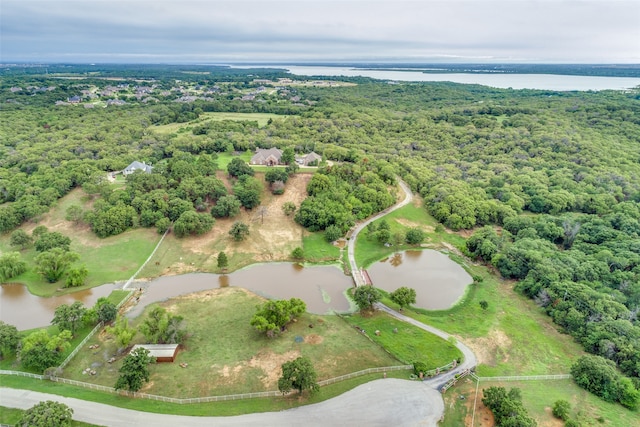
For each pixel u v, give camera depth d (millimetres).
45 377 70688
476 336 88188
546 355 83125
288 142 183375
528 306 100812
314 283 107938
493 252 119000
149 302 96688
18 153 163250
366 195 144000
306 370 65812
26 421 55000
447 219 143750
